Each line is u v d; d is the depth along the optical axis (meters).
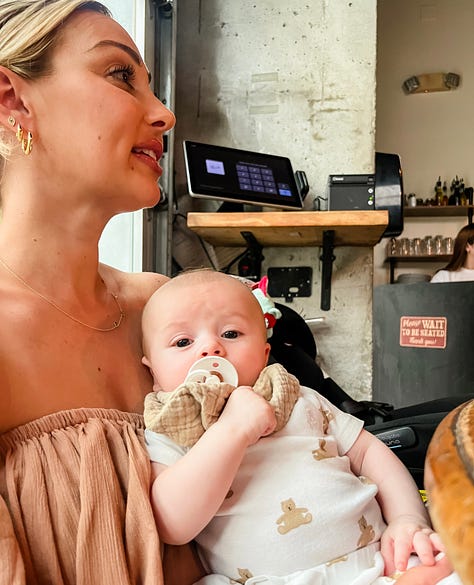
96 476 0.63
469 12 4.95
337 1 2.12
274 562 0.71
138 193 0.77
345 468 0.82
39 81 0.72
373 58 2.10
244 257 2.13
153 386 0.88
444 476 0.21
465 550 0.18
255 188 1.89
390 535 0.74
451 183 4.95
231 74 2.19
